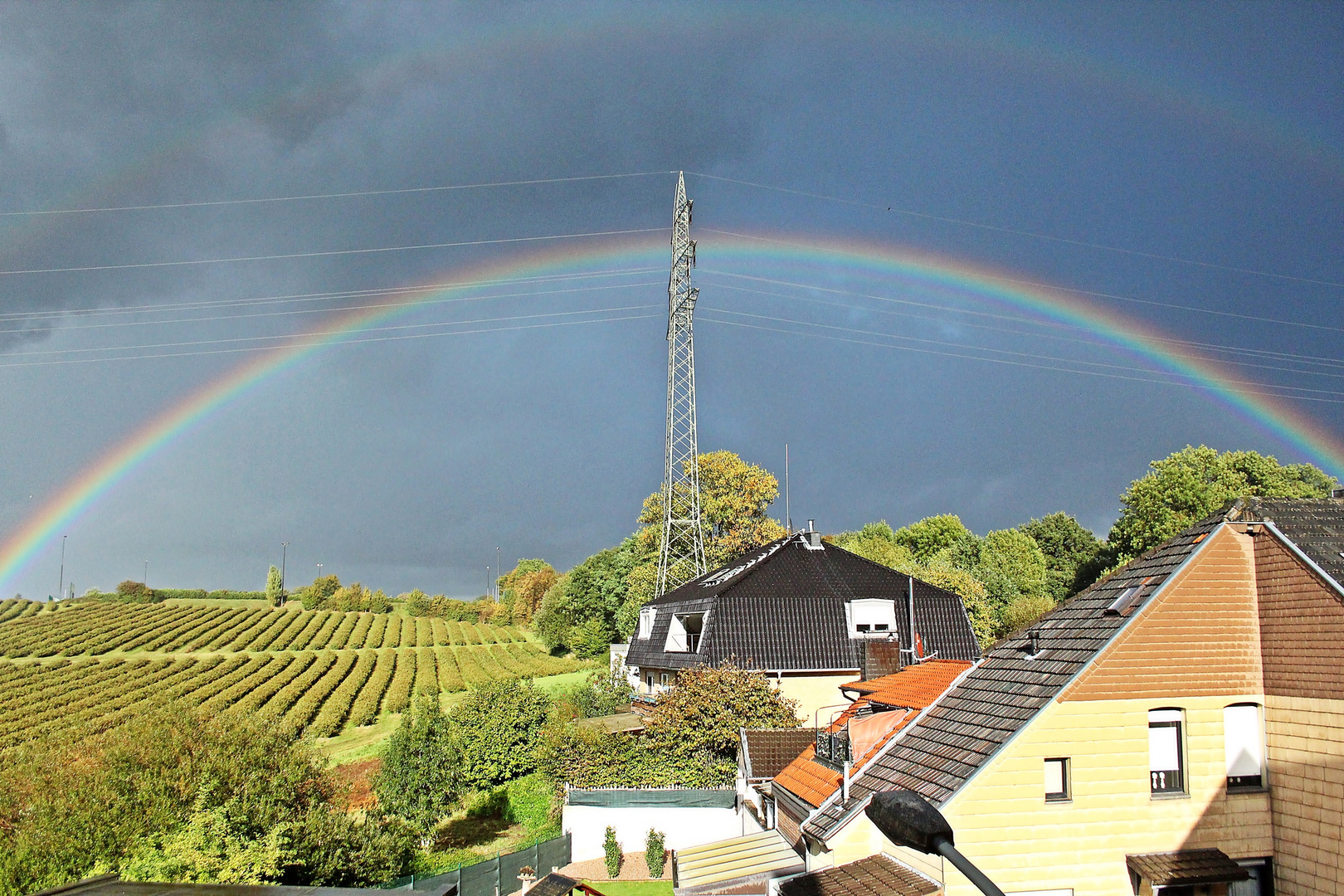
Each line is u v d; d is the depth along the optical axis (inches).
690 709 1391.5
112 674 3764.8
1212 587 654.5
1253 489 2947.8
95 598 6392.7
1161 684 638.5
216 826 801.6
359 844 956.0
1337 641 585.0
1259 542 657.0
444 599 6939.0
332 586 6879.9
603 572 4266.7
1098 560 3772.1
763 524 3326.8
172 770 868.6
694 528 2906.0
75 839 802.2
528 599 6402.6
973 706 730.2
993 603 3265.3
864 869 657.0
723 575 2049.7
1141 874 601.3
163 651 4527.6
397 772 1400.1
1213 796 630.5
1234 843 626.5
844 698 1665.8
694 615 1815.9
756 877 761.6
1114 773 626.5
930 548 4035.4
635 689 2319.1
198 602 6599.4
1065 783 630.5
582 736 1414.9
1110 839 618.2
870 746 818.8
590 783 1326.3
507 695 1871.3
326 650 4763.8
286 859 839.1
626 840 1255.5
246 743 936.3
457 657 4628.4
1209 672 644.1
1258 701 645.3
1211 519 687.7
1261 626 652.1
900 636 1726.1
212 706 1196.5
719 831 1258.0
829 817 722.2
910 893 600.1
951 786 623.2
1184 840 623.2
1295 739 614.9
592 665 4163.4
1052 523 4547.2
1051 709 629.0
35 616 5442.9
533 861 1154.7
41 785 868.0
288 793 906.7
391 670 4178.2
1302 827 605.3
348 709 3110.2
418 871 1176.8
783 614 1716.3
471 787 1691.7
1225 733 641.0
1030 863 610.5
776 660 1669.5
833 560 1936.5
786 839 880.3
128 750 872.9
